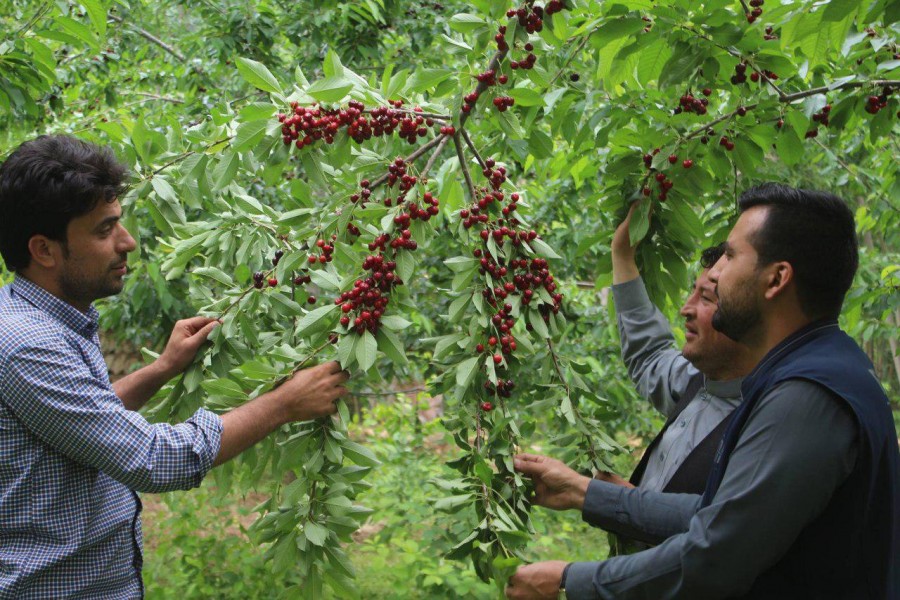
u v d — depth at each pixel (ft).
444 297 14.87
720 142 7.23
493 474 5.70
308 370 5.50
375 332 5.61
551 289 6.19
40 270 5.26
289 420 5.40
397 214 5.81
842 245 4.71
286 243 6.75
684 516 5.38
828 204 4.72
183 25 21.97
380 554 13.29
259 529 5.78
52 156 5.08
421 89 6.26
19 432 4.85
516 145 8.13
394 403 19.57
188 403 6.21
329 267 6.45
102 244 5.28
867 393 4.41
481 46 6.09
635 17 6.42
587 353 14.85
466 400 5.92
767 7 7.18
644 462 6.59
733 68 7.04
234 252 6.75
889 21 5.77
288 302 6.40
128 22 16.55
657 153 7.17
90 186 5.09
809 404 4.30
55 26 11.27
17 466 4.84
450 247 14.03
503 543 5.26
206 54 16.48
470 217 5.97
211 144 6.69
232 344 6.30
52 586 4.97
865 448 4.27
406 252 5.78
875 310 11.48
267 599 12.50
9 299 5.16
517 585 5.08
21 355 4.77
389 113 5.98
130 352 21.03
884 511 4.36
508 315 5.89
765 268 4.78
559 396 6.34
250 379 5.69
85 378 4.90
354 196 6.04
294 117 5.95
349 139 6.05
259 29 15.06
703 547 4.34
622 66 7.09
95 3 8.57
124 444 4.80
